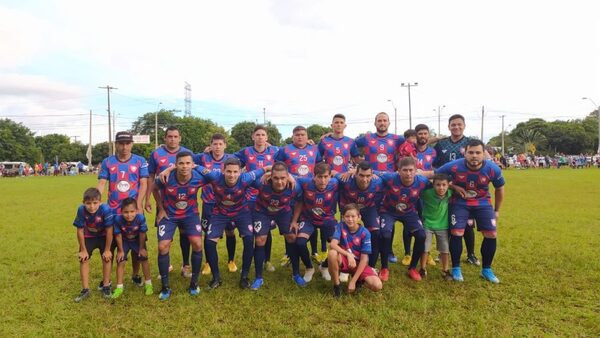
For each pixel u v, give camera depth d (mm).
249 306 4793
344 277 5586
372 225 5840
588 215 10445
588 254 6570
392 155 6902
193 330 4207
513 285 5316
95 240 5254
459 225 5664
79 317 4527
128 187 5680
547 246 7168
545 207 11977
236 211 5613
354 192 5727
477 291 5188
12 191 20734
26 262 6691
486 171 5586
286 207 5742
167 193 5301
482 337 3953
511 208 11859
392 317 4402
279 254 7371
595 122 81062
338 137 6996
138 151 59219
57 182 29406
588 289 5145
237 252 7469
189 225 5391
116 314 4637
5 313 4633
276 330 4148
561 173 31656
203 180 5402
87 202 4992
